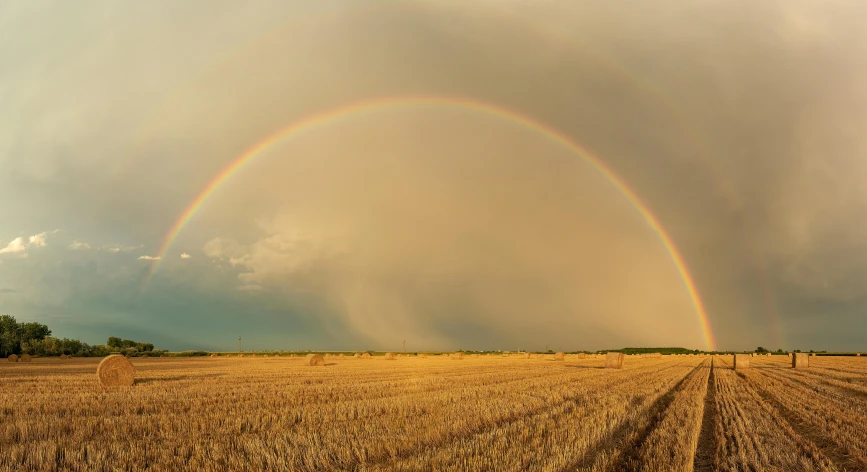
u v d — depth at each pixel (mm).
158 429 12969
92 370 41656
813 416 16297
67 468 9297
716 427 14523
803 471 9992
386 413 15375
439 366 46750
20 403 17812
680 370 39969
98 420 14094
